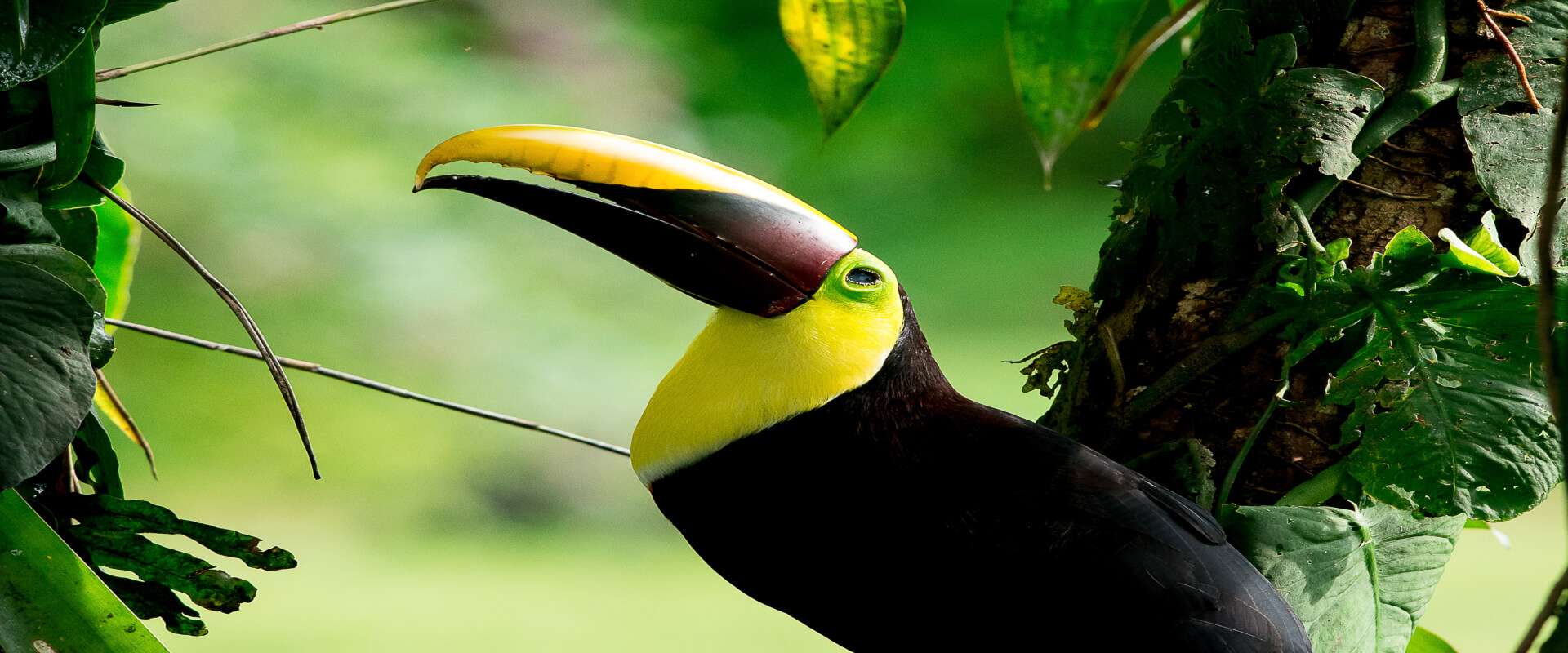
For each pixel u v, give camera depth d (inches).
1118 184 188.5
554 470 625.6
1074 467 174.4
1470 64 160.6
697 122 964.6
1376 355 160.2
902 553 175.0
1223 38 166.6
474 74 812.6
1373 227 166.1
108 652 128.6
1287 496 170.4
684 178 178.5
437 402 166.2
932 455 177.2
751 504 179.2
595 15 922.7
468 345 668.1
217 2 757.3
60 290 131.9
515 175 633.6
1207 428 174.4
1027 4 162.4
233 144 714.2
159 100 713.6
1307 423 169.3
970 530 172.9
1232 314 169.3
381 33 812.0
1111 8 161.0
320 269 684.7
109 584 150.0
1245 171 163.5
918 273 951.6
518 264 732.0
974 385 681.0
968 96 1149.7
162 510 150.2
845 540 176.6
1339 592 169.3
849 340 177.9
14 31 129.2
